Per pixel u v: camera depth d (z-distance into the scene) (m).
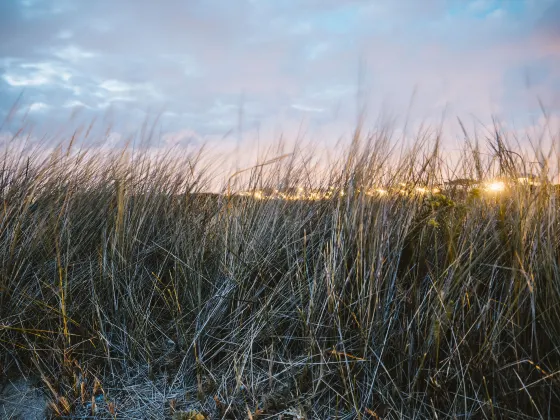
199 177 3.54
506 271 2.12
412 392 1.90
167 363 2.34
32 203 3.03
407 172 2.67
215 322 2.53
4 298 2.50
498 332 1.88
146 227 3.16
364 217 2.49
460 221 2.32
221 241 2.95
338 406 2.02
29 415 2.04
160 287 2.83
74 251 2.75
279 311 2.47
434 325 1.92
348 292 2.34
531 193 2.32
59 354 2.27
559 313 1.89
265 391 2.13
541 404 1.76
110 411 2.02
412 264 2.39
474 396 1.88
